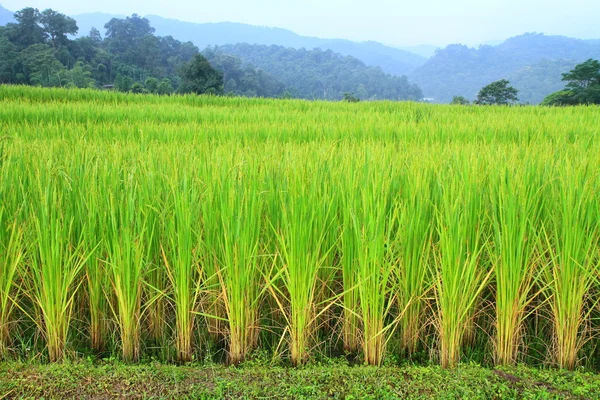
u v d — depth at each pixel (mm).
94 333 3930
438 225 3795
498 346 3695
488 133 9898
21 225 3795
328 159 5023
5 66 79312
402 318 3912
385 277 3547
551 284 3955
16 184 4195
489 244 3943
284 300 4125
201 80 58219
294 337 3648
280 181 4305
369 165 4438
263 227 4043
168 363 3885
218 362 3887
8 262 3729
